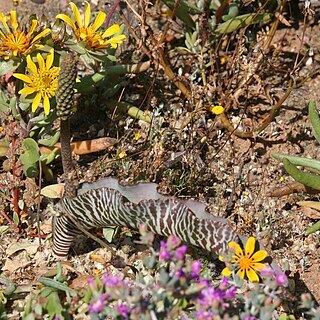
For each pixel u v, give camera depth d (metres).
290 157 4.05
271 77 4.96
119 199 3.44
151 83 4.66
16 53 3.82
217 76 4.83
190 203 3.49
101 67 4.36
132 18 5.10
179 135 4.42
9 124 3.97
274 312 3.63
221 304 3.00
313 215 4.17
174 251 3.06
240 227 4.05
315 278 3.94
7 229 4.00
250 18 4.74
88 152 4.23
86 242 3.99
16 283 3.81
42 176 4.26
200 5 4.70
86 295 3.31
